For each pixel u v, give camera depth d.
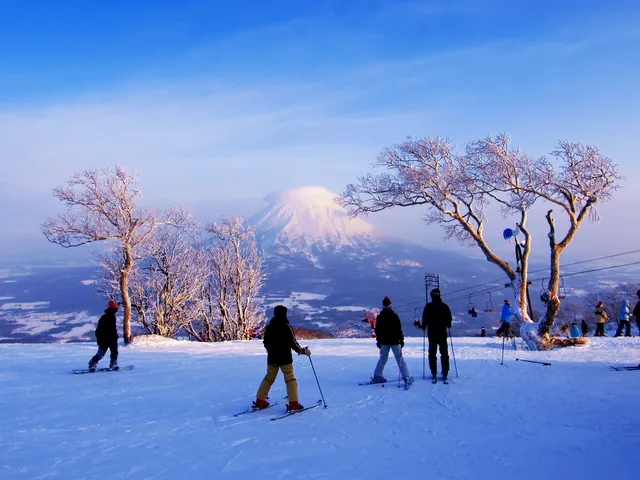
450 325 11.10
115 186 24.98
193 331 37.06
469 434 7.14
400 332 10.66
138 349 20.78
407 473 5.68
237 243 38.69
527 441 6.75
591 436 6.88
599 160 18.58
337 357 16.09
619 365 12.87
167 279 34.59
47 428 7.79
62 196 24.25
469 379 11.27
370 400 9.45
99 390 10.91
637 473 5.53
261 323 39.34
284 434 7.35
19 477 5.69
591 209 19.31
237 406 9.25
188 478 5.63
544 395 9.45
